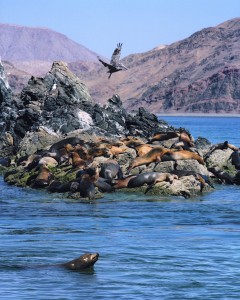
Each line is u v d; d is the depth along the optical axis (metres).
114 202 30.75
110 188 33.03
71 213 27.89
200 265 18.36
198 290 15.95
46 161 38.25
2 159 45.41
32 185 35.62
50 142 46.53
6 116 57.94
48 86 59.09
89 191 31.56
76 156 36.41
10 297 15.08
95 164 33.44
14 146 53.03
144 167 35.09
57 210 28.66
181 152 35.88
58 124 50.72
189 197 32.44
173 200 31.56
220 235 22.98
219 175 38.53
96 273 17.33
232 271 17.73
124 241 21.69
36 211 28.41
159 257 19.28
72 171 35.16
